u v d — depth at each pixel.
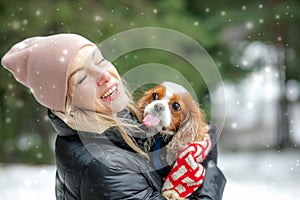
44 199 4.46
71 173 1.77
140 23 6.88
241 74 9.45
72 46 1.78
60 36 1.83
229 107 9.92
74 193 1.78
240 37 9.36
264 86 9.55
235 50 9.28
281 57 9.29
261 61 9.50
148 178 1.75
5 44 6.93
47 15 6.69
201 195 1.78
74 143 1.80
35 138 8.38
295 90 9.74
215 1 9.38
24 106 7.96
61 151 1.82
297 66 9.34
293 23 9.08
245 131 11.32
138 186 1.71
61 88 1.76
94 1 6.96
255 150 9.66
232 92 9.55
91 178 1.71
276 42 9.12
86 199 1.73
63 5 6.70
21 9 6.38
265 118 11.98
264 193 4.68
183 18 7.54
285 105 9.62
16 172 5.66
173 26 7.22
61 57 1.77
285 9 8.59
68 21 6.68
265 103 11.74
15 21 6.29
